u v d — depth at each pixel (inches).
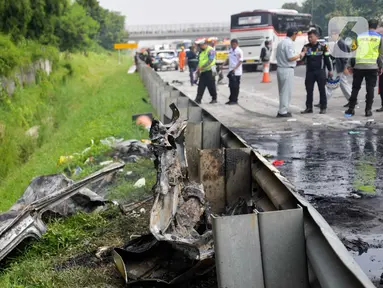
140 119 545.3
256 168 212.2
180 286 162.4
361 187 273.9
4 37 914.1
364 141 386.6
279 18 1315.2
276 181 181.2
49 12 1171.3
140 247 180.7
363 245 198.2
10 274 198.2
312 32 514.3
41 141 724.7
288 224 139.3
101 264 198.8
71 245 221.6
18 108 770.8
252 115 553.6
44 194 269.6
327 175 300.4
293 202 156.2
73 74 1417.3
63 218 254.4
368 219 226.4
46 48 1192.2
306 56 526.3
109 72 2007.9
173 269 170.4
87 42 1535.4
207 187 217.6
